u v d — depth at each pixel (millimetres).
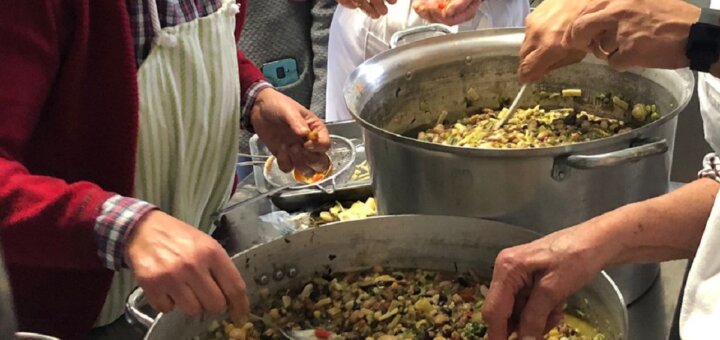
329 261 913
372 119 1151
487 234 862
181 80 1017
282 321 880
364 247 911
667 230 796
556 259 753
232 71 1106
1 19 792
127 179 952
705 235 688
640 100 1186
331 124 1355
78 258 783
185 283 714
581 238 772
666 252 808
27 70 819
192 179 1082
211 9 1052
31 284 951
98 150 938
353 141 1313
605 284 778
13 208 770
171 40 980
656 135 873
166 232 747
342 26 1695
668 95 1099
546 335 817
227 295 735
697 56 826
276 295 898
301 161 1166
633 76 1179
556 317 771
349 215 1116
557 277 747
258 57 2168
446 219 871
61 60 878
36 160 929
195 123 1045
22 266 930
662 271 1017
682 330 709
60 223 766
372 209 1125
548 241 774
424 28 1392
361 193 1156
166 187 1056
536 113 1268
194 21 1016
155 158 1009
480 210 889
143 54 974
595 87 1241
